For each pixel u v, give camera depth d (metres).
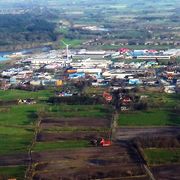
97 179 195.75
